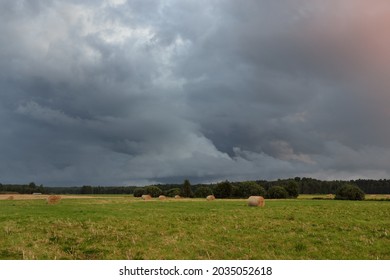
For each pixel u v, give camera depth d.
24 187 166.50
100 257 18.69
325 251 19.64
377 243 21.14
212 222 29.36
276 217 32.94
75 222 28.73
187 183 117.81
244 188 109.12
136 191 120.19
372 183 171.25
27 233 23.83
